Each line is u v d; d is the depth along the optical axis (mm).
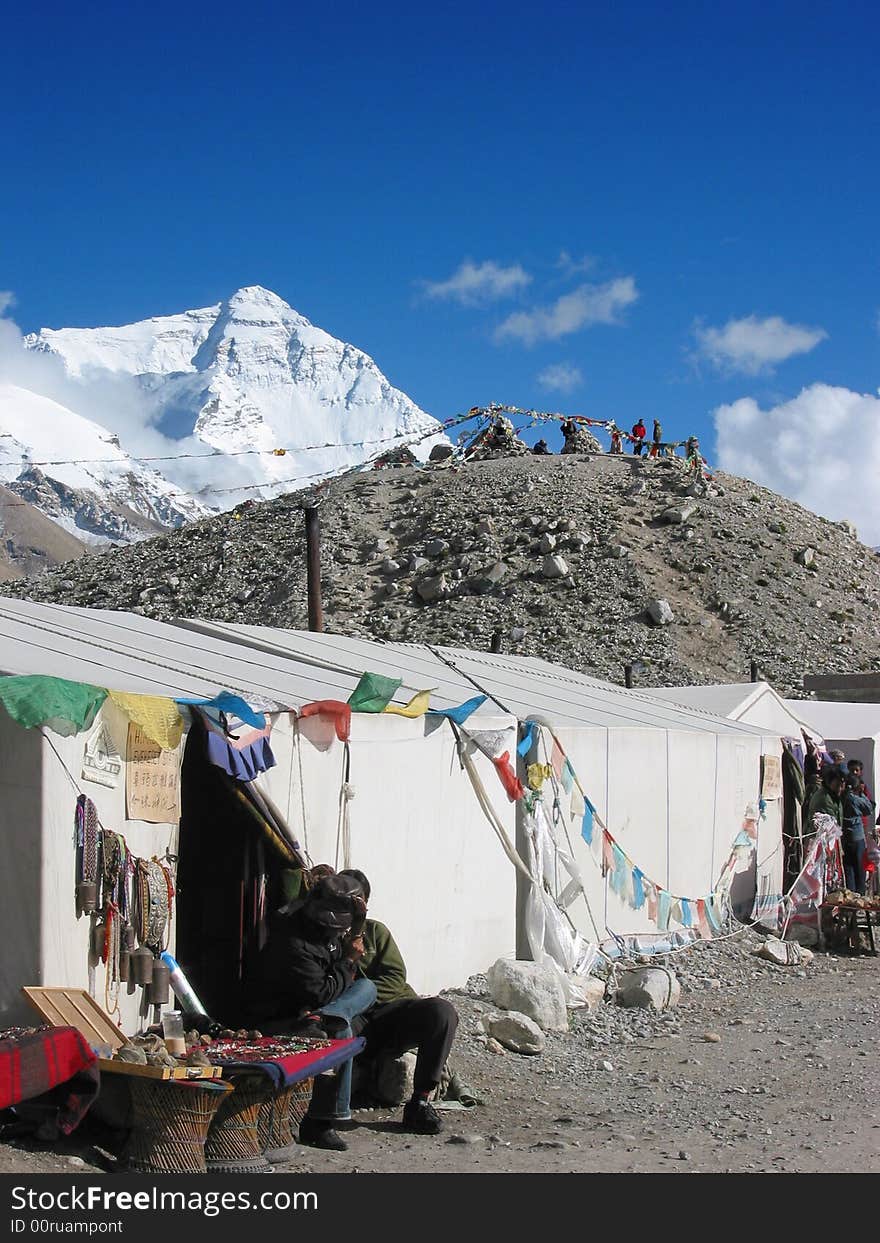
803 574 60469
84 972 7949
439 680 15758
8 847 7660
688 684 48844
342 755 10586
